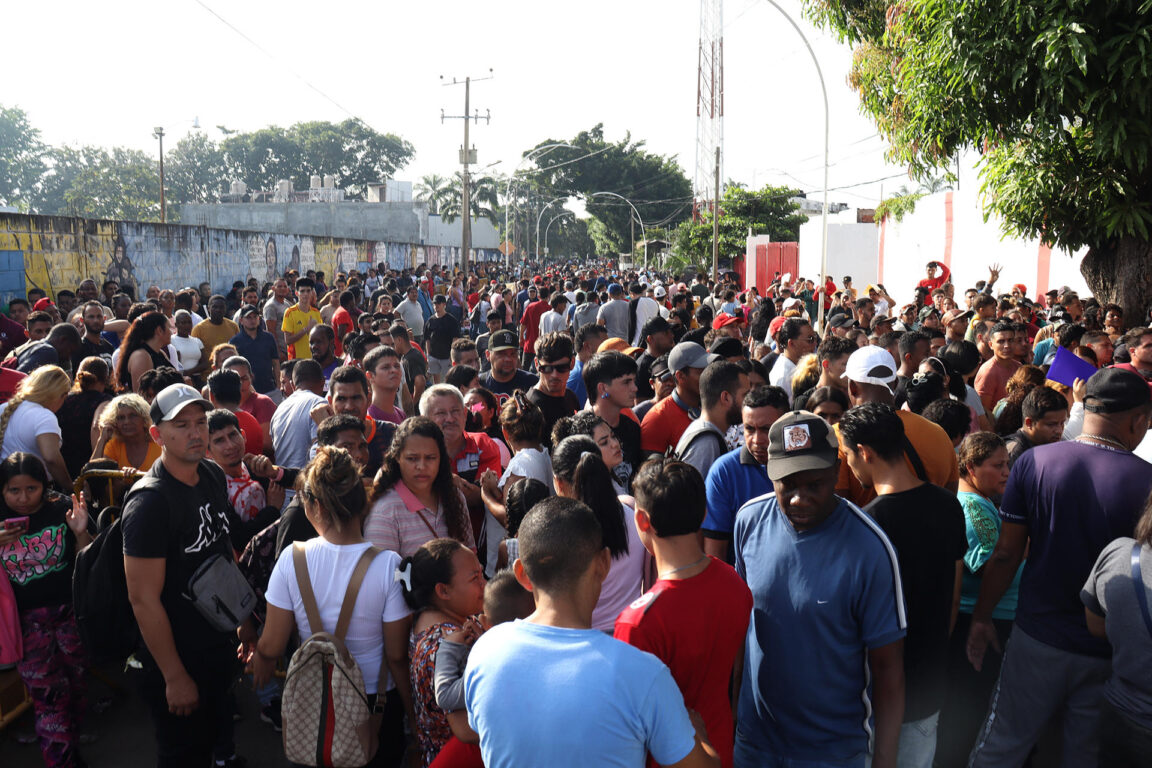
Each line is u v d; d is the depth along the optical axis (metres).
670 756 2.17
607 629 3.55
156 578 3.55
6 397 6.38
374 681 3.44
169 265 23.25
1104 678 3.41
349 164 110.31
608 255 109.56
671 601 2.72
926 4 10.07
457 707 2.99
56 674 4.31
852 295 18.22
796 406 4.98
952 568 3.31
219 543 3.87
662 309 17.62
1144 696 2.91
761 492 3.76
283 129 109.12
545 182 98.56
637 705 2.13
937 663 3.34
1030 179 10.59
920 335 6.27
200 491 3.81
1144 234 9.88
